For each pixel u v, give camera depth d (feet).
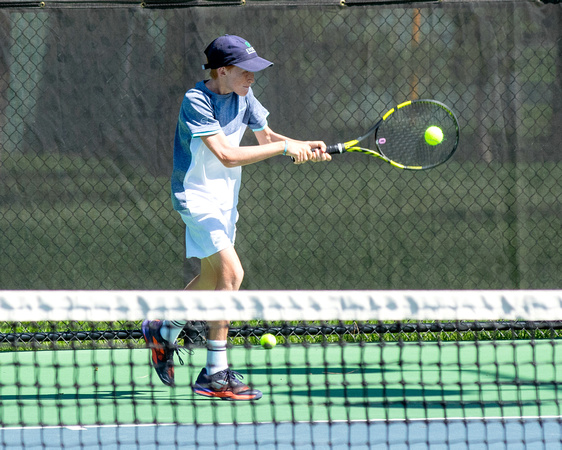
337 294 32.53
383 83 62.54
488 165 63.36
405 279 64.13
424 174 63.82
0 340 59.98
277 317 32.42
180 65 61.57
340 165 63.52
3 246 62.34
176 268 62.80
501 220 63.67
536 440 37.78
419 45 62.39
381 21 62.23
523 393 47.09
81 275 62.59
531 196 63.46
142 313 32.55
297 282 63.67
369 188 63.72
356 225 63.77
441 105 50.21
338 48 62.23
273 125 62.23
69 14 61.05
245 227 63.46
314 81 62.23
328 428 40.22
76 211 62.23
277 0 61.82
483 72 62.69
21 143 61.67
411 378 51.31
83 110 61.57
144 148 61.98
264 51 61.98
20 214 62.18
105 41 61.26
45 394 47.93
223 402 45.68
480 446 36.96
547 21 62.39
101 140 61.77
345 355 58.49
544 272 63.62
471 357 57.31
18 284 62.44
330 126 62.54
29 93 61.41
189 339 60.75
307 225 63.57
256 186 63.41
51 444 37.93
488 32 62.49
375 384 49.70
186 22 61.41
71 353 60.34
